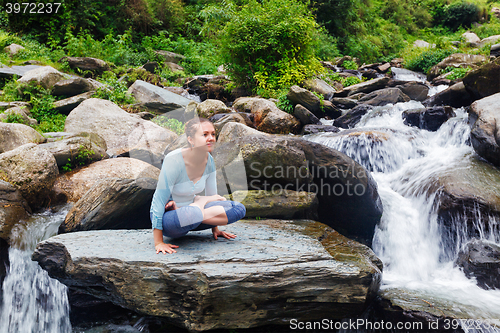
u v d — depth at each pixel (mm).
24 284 3627
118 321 3312
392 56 21047
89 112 6797
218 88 10570
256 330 2912
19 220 3967
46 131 6812
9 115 6562
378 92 8961
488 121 5324
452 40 23453
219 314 2604
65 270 2830
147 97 8602
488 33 27344
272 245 3023
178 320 2660
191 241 2992
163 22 18438
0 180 4125
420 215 4750
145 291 2627
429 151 6004
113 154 6027
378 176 5789
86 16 15312
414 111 7066
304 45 10258
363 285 2818
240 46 9750
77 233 3281
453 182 4625
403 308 3129
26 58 11398
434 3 32625
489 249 3943
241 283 2541
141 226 4324
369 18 26812
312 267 2723
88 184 4984
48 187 4652
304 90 8133
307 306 2785
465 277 3930
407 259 4457
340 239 3674
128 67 12398
